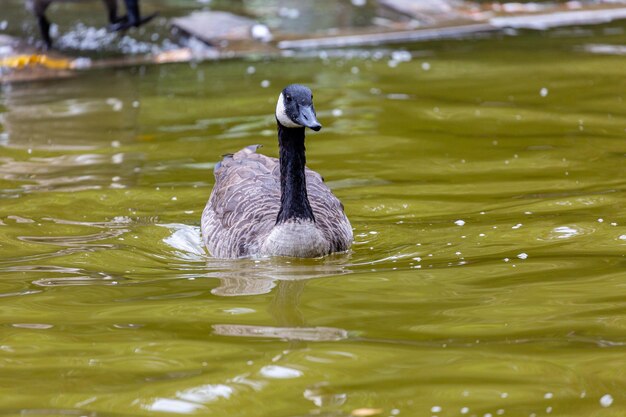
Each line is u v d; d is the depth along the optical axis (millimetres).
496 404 7609
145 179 14477
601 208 12719
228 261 11516
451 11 26516
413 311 9602
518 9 26641
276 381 8125
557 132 16422
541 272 10594
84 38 23750
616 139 15914
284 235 11375
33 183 14312
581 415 7406
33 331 9328
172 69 21422
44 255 11602
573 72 20406
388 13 26750
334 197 12492
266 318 9539
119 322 9516
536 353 8539
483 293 10031
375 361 8453
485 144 15883
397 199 13406
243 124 17219
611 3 27172
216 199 12586
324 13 26828
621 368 8195
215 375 8258
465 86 19562
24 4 27141
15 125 17391
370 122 17234
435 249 11500
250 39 23781
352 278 10672
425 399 7723
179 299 10125
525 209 12781
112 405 7773
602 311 9453
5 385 8172
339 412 7547
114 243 12039
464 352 8594
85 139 16516
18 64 21641
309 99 11234
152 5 27781
